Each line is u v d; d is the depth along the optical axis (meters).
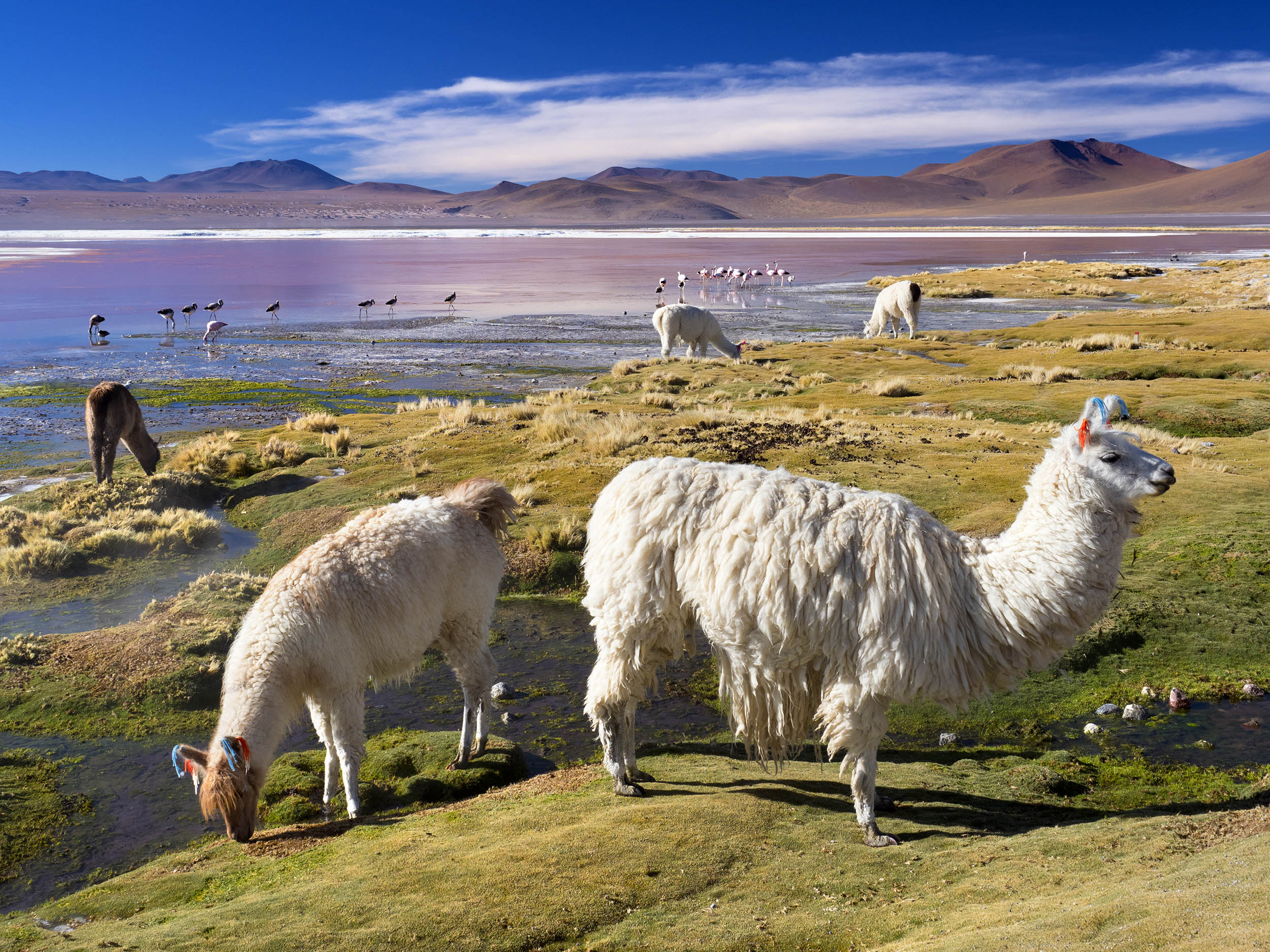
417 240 170.75
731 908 4.59
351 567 6.59
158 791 7.21
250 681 6.12
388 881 5.04
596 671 6.21
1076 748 7.36
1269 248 104.81
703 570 5.54
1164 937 3.17
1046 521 5.20
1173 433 18.12
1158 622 9.20
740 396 24.47
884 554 5.24
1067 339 34.38
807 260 93.12
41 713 8.36
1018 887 4.42
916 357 31.00
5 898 5.87
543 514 13.39
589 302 55.00
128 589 11.74
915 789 6.33
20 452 19.75
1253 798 5.95
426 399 24.88
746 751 6.70
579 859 5.14
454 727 8.34
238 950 4.41
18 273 78.12
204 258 103.75
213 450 17.97
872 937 4.15
